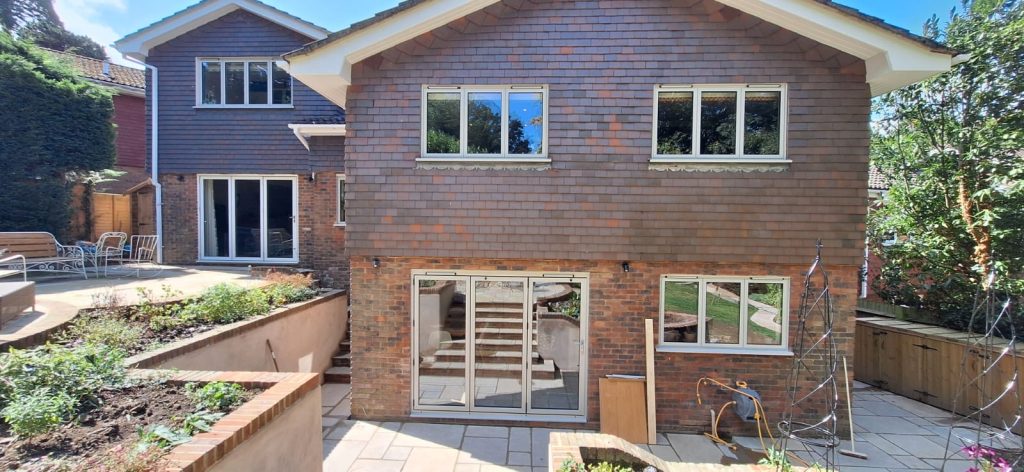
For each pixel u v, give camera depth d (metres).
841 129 5.60
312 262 10.07
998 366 6.04
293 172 10.70
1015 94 7.12
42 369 3.29
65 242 11.21
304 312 7.29
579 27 5.80
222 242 11.07
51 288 7.43
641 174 5.78
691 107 5.80
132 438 2.82
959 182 7.51
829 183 5.63
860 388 7.71
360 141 5.93
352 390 6.12
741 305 5.87
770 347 5.84
